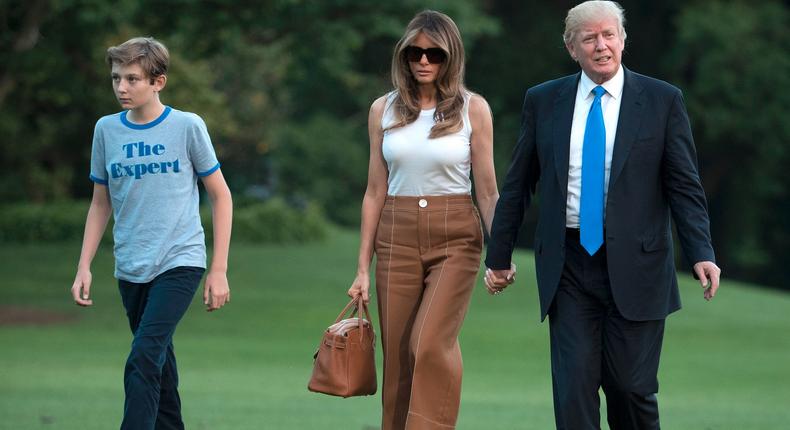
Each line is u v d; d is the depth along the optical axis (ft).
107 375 134.92
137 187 63.16
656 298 58.95
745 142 443.32
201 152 63.77
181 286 62.44
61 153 329.52
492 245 62.59
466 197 65.26
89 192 359.05
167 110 64.08
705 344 201.98
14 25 213.25
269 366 153.48
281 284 256.11
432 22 64.23
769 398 132.87
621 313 58.29
